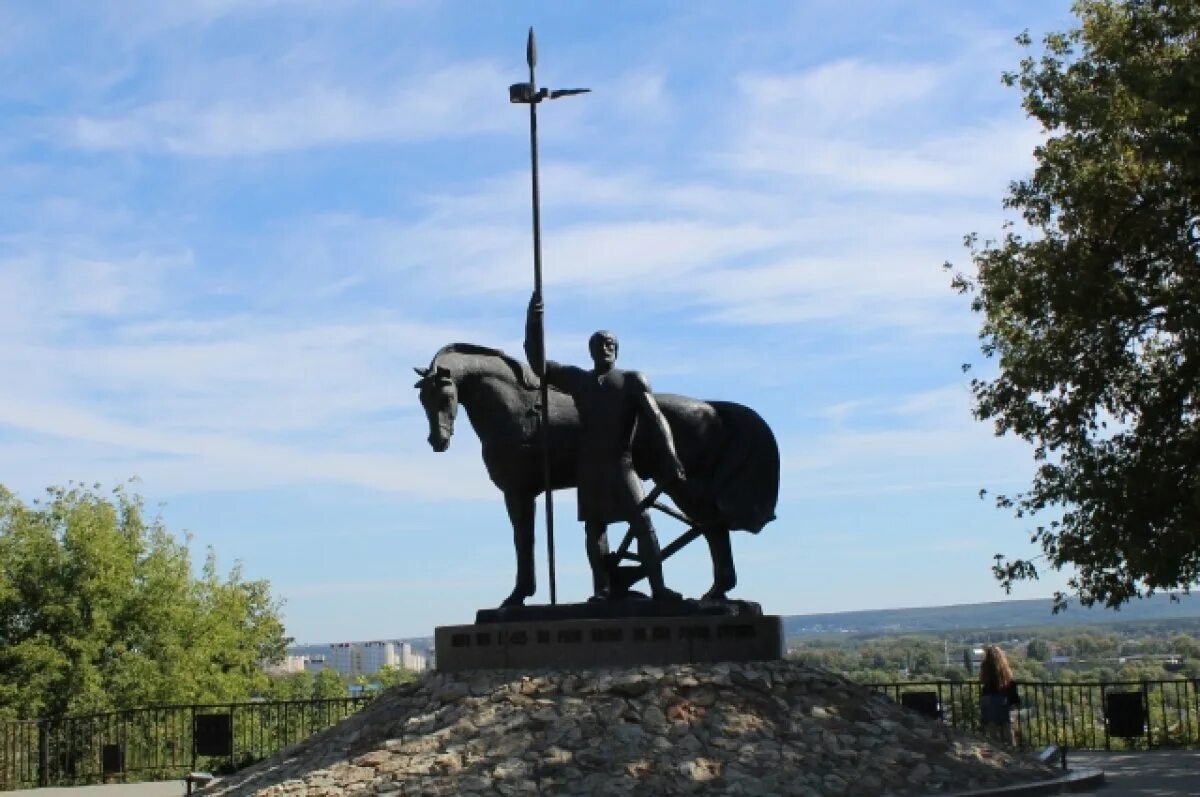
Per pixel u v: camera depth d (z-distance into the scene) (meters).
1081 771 14.89
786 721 13.46
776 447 16.52
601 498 15.62
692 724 13.14
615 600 15.30
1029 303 23.56
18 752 29.44
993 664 19.16
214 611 44.19
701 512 16.33
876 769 12.84
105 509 39.59
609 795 11.81
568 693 13.81
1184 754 19.98
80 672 37.41
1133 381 23.83
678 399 16.34
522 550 16.20
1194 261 22.48
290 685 52.88
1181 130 20.81
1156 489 21.86
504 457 16.05
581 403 15.88
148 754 32.16
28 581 38.19
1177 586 22.98
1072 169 23.19
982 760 13.81
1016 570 24.09
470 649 15.33
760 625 14.90
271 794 12.50
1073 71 24.05
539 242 16.70
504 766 12.39
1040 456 24.44
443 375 15.64
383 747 13.34
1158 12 22.73
